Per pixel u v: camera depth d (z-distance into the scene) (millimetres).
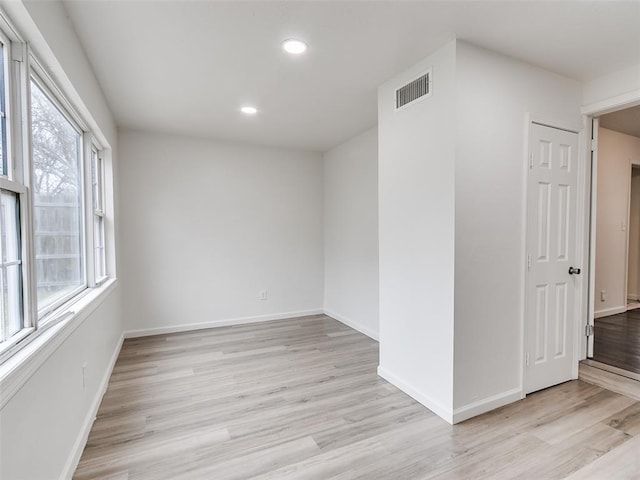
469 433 2080
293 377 2920
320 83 2789
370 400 2506
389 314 2789
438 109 2266
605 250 4551
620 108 2662
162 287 4195
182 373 2998
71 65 1896
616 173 4520
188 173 4301
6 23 1299
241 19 1926
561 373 2748
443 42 2182
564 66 2514
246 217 4641
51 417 1498
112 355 3119
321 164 5121
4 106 1345
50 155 1883
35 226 1631
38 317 1621
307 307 5086
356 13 1875
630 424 2156
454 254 2170
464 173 2191
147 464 1822
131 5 1783
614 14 1877
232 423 2215
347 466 1802
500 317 2381
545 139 2586
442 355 2264
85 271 2543
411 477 1713
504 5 1799
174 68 2506
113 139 3520
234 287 4590
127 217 4004
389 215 2750
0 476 1069
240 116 3547
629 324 4207
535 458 1845
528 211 2498
